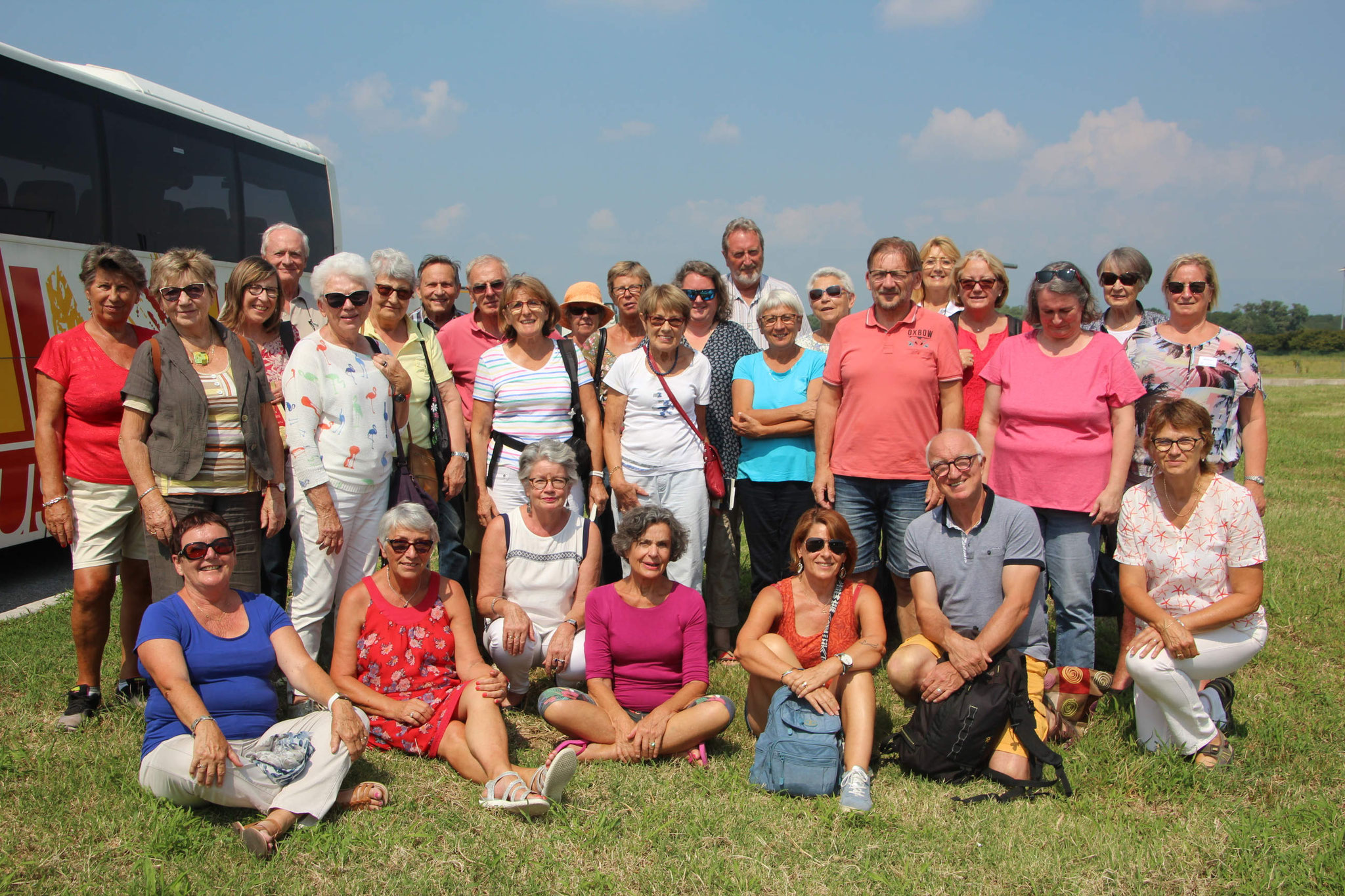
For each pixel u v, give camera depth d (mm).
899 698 5480
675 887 3473
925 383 5438
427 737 4402
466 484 6168
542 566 5148
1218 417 5320
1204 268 5289
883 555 6625
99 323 4805
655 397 5789
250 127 11156
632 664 4801
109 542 4758
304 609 4875
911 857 3668
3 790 4016
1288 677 5680
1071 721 4863
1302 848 3676
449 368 5836
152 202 9344
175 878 3402
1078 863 3641
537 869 3537
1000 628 4473
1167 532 4543
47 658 5691
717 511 6254
